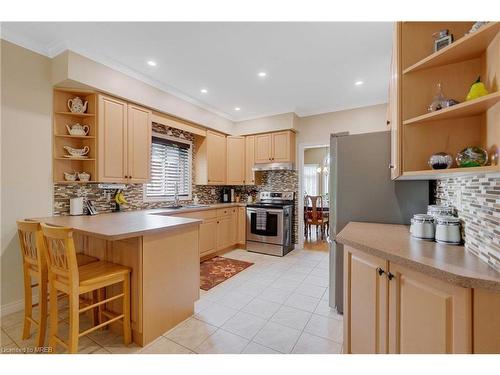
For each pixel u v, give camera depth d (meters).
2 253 2.17
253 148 4.74
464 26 1.34
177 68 2.82
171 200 4.02
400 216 2.04
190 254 2.20
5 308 2.17
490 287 0.80
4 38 2.17
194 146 4.49
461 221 1.31
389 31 2.11
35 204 2.38
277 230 4.08
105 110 2.70
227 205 4.31
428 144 1.33
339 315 2.20
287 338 1.86
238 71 2.89
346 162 2.22
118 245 1.92
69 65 2.34
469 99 1.06
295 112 4.37
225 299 2.51
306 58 2.58
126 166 2.91
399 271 1.11
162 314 1.92
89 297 2.13
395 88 1.50
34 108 2.37
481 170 0.93
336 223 2.26
